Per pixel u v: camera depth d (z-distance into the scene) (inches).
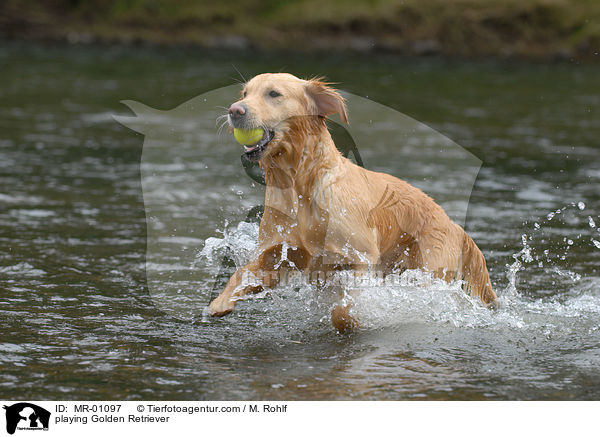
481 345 245.4
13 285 293.1
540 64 1416.1
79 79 1055.6
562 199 465.7
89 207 434.0
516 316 276.7
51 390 200.5
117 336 245.3
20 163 552.7
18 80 1032.8
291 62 1326.3
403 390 206.1
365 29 1620.3
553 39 1547.7
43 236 368.2
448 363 227.9
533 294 302.2
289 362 226.5
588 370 223.3
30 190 469.1
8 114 777.6
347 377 214.7
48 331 246.2
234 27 1676.9
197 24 1697.8
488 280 297.3
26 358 221.3
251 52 1524.4
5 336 238.8
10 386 201.5
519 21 1558.8
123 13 1723.7
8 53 1358.3
